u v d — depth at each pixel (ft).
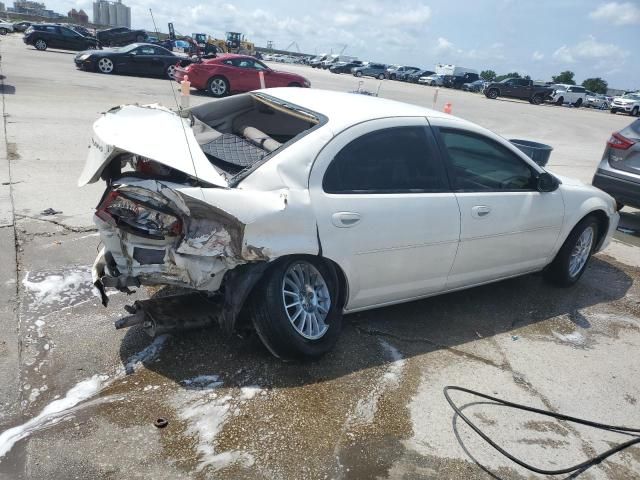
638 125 23.81
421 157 12.56
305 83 67.10
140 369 10.75
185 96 26.81
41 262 14.75
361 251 11.43
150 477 8.29
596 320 15.35
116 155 9.75
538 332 14.28
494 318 14.74
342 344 12.43
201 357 11.28
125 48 71.26
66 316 12.30
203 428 9.38
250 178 10.58
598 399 11.68
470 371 12.10
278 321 10.52
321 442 9.38
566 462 9.72
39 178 22.09
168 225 9.45
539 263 15.83
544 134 62.28
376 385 11.11
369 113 12.16
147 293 13.62
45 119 34.04
